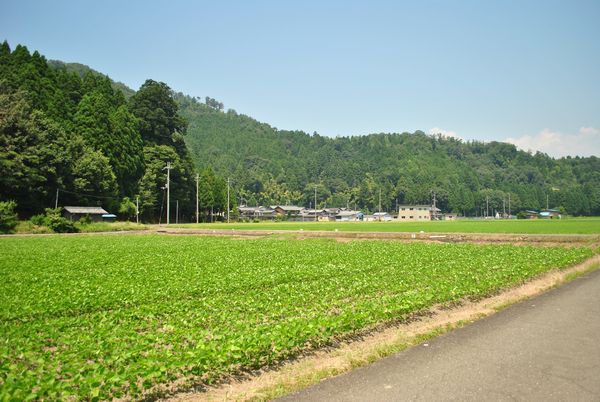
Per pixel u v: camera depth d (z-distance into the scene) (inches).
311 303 596.4
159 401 322.7
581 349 424.8
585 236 1686.8
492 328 502.9
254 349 378.6
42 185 3051.2
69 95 3811.5
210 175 5403.5
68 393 295.6
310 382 352.5
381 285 712.4
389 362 397.1
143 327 482.3
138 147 3959.2
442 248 1409.9
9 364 348.5
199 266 1026.1
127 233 2822.3
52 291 685.3
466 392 328.2
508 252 1217.4
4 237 2278.5
